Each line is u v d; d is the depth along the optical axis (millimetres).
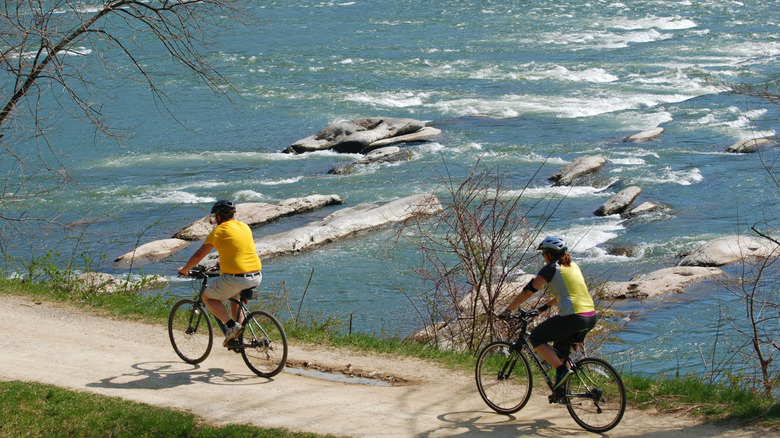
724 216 37000
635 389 15156
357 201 42250
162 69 77062
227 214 15727
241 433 13094
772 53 80938
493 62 81438
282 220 39531
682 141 52094
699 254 30844
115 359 17438
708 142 51562
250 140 56688
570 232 35406
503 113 62219
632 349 22812
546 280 12938
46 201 42344
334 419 13805
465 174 45938
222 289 15641
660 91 67312
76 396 14773
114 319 20875
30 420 13820
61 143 54500
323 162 51438
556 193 42156
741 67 73812
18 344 18484
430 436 12992
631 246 33281
